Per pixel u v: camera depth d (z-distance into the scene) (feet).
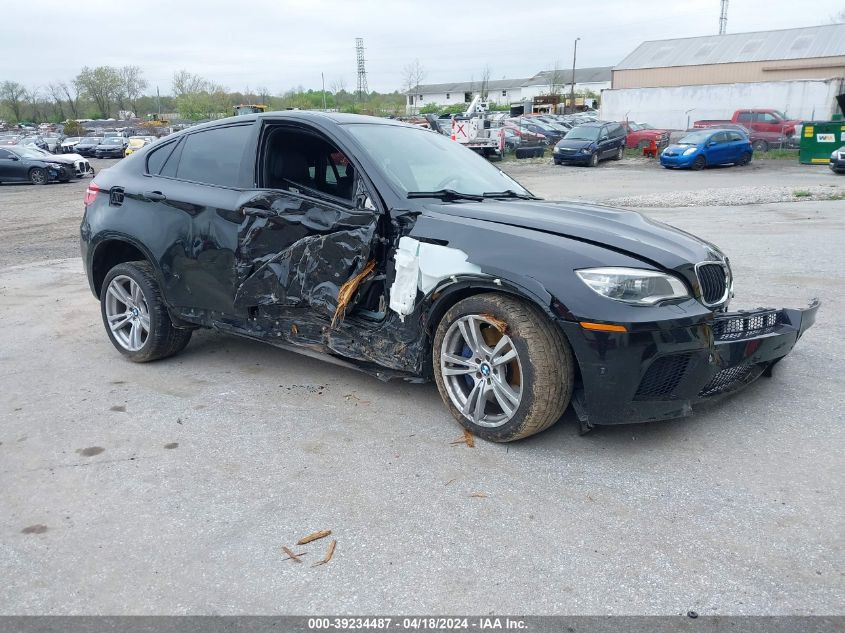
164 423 12.85
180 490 10.44
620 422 10.71
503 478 10.52
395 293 12.13
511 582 8.16
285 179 14.23
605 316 10.12
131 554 8.91
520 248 10.96
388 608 7.80
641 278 10.35
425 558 8.66
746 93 119.44
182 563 8.70
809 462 10.73
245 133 14.78
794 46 135.95
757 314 11.97
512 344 10.91
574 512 9.55
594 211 13.05
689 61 143.74
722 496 9.84
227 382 14.93
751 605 7.64
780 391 13.47
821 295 20.15
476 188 14.23
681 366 10.69
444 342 11.90
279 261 13.34
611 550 8.70
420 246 11.87
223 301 14.37
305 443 11.89
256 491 10.36
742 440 11.52
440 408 13.23
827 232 31.30
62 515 9.84
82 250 17.04
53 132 216.54
